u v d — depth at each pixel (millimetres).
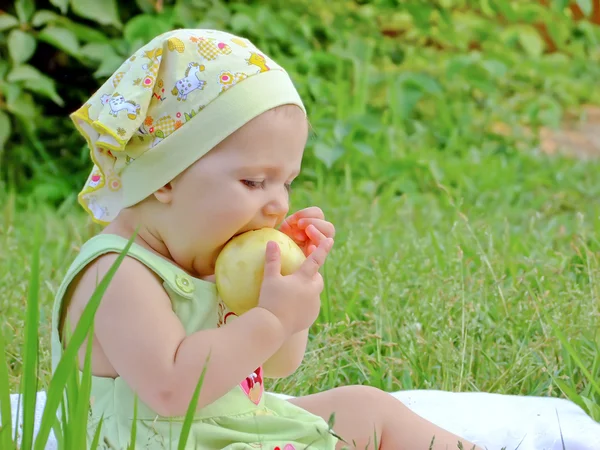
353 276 4289
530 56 10633
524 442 2920
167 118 2400
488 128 8922
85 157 6879
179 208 2408
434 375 3461
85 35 6906
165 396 2227
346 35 8453
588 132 10000
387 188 6973
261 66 2463
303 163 7285
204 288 2453
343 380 3555
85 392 1929
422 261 4535
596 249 4691
